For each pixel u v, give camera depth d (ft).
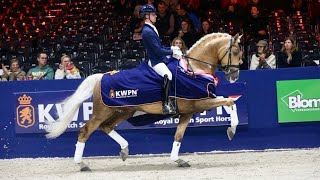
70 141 44.34
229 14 61.05
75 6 68.13
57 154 44.32
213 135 44.32
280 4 64.39
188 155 43.57
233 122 40.70
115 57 56.80
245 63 54.44
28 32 64.64
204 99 37.81
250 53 55.67
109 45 59.88
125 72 38.78
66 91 43.93
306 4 64.39
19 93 44.04
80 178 35.45
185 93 37.60
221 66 38.65
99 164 41.09
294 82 44.04
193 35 57.47
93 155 44.32
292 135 44.24
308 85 44.06
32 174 37.63
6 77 49.65
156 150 44.37
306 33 59.62
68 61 47.73
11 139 44.32
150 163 40.78
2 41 63.05
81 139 38.75
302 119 44.09
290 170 35.60
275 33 59.16
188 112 38.47
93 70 53.16
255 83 44.21
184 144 44.34
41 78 47.60
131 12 65.82
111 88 38.40
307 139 44.24
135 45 58.80
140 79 38.17
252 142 44.32
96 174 36.78
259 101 44.19
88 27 63.72
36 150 44.34
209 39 38.68
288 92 44.06
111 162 41.81
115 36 61.82
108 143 44.34
